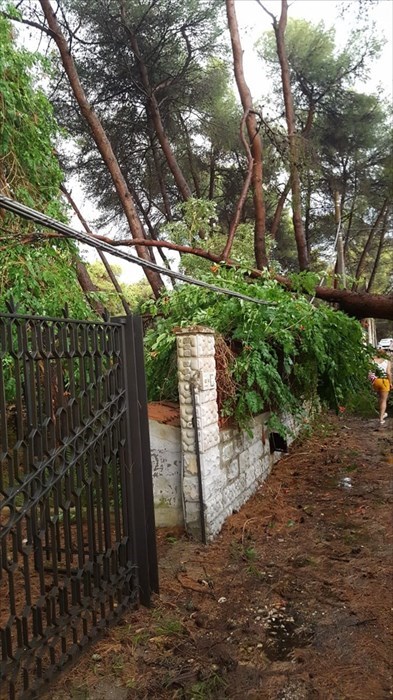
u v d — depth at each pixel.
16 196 5.93
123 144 15.62
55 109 14.31
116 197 16.67
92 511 2.78
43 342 2.46
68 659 2.57
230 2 9.84
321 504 5.20
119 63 13.88
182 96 15.28
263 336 5.36
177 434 4.45
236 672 2.58
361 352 7.09
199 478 4.20
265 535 4.41
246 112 9.81
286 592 3.39
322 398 7.57
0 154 5.84
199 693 2.41
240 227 12.12
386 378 10.24
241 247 11.72
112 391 3.04
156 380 5.29
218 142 17.28
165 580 3.57
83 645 2.69
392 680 2.48
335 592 3.37
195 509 4.24
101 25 13.22
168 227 10.71
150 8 13.25
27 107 6.10
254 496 5.46
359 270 24.25
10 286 5.67
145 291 21.48
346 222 23.75
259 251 10.05
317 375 6.87
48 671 2.42
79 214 12.30
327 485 5.88
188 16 13.56
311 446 7.96
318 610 3.16
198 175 18.70
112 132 15.16
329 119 19.22
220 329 5.41
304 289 7.99
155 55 14.14
